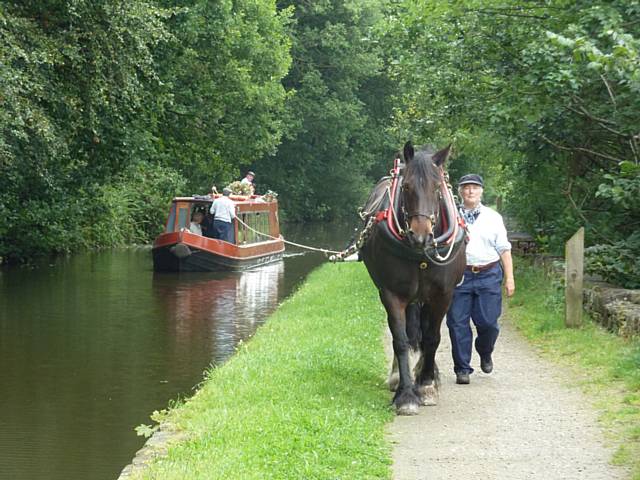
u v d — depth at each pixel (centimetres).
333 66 5634
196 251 2772
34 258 3122
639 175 1280
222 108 3538
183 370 1331
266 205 3334
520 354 1130
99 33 2048
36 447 965
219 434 764
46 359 1410
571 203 1723
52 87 2003
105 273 2705
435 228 855
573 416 811
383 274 862
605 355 1038
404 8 1811
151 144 3081
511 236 2320
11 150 2017
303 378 978
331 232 5100
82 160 2583
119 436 1008
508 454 701
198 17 3200
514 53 1599
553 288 1487
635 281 1319
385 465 673
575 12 1384
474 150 1898
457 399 898
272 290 2342
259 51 3984
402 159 937
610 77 1358
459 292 982
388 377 1006
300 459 680
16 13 1983
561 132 1573
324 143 5819
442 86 1717
